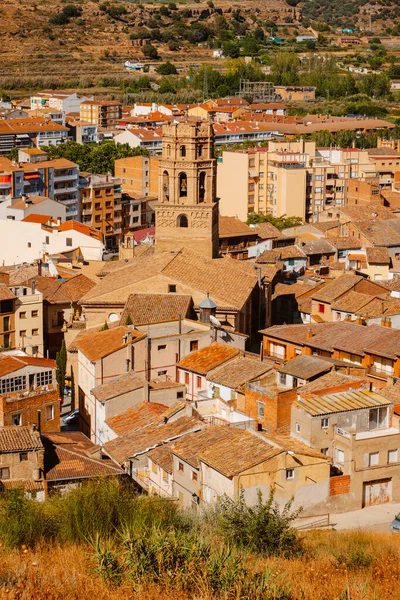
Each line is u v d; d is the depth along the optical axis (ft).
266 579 213.66
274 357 574.56
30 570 232.53
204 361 527.40
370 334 552.00
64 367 585.63
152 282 604.08
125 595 212.64
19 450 417.49
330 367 492.95
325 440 426.51
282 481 394.11
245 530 301.84
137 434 460.55
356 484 416.05
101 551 228.63
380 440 423.64
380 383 514.68
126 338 537.65
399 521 393.70
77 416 564.71
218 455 398.01
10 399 504.02
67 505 308.40
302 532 369.09
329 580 249.14
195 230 644.27
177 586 214.69
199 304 590.55
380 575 272.72
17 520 297.94
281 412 454.81
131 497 327.88
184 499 409.69
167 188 645.51
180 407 472.44
